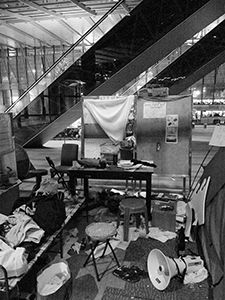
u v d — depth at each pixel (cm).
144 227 321
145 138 435
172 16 479
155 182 514
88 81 580
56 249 279
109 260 258
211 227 237
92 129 431
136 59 533
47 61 1144
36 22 810
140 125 434
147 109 429
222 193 224
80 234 313
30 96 641
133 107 432
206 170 321
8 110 652
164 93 422
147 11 491
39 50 1141
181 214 343
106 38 537
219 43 649
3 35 940
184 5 463
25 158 404
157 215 315
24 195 441
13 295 181
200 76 722
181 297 206
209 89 1405
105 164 359
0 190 289
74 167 363
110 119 424
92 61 566
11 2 642
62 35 966
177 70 688
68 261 256
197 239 287
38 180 425
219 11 456
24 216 239
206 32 645
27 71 1169
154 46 518
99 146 428
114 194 426
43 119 648
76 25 851
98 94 591
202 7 448
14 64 1170
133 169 342
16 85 1172
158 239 293
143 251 272
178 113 422
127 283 223
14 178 323
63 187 410
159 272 230
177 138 427
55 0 637
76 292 213
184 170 431
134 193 437
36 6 647
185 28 491
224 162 245
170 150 431
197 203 290
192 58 677
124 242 289
